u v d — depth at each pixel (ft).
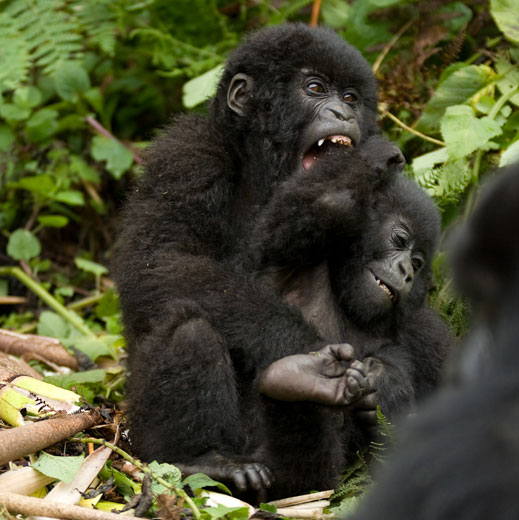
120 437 29.53
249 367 29.96
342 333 32.48
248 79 36.29
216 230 33.78
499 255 12.23
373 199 32.83
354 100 37.06
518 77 41.68
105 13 52.85
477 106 40.98
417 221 33.47
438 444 12.06
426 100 44.68
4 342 42.57
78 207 54.90
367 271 32.37
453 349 34.86
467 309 37.63
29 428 25.67
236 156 35.91
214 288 30.55
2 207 53.83
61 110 55.01
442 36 45.29
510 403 11.88
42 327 46.16
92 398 33.53
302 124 35.83
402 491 12.10
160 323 29.78
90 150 54.54
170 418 28.07
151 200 33.88
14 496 22.50
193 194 33.45
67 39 50.55
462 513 11.57
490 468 11.66
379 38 45.91
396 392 30.94
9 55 49.39
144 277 31.94
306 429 26.03
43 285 50.80
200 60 53.11
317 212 30.42
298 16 50.88
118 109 55.72
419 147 44.09
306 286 32.40
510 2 41.22
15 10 51.01
